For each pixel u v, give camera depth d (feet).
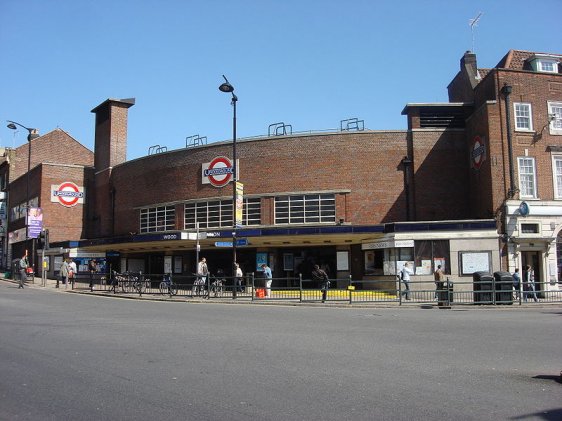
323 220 104.88
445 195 103.35
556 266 89.76
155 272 129.18
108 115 149.18
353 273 102.78
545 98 95.30
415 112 107.86
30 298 72.84
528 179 92.58
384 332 39.73
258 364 27.37
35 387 22.77
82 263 132.36
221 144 113.29
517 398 21.16
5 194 190.39
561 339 36.35
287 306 67.51
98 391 22.09
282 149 108.17
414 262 87.86
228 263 115.44
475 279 71.82
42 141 182.29
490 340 35.81
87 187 155.22
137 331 39.60
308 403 20.31
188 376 24.67
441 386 22.97
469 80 120.47
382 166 104.63
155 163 124.57
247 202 109.60
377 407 19.77
